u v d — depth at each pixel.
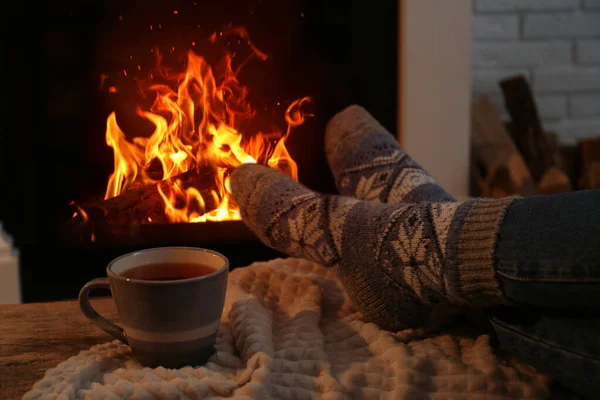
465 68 1.81
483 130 2.07
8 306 1.32
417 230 1.17
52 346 1.21
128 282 1.06
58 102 1.69
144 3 1.69
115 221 1.71
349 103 1.79
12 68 1.66
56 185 1.71
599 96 2.31
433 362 1.14
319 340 1.18
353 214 1.27
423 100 1.81
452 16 1.79
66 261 1.73
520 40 2.26
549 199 1.07
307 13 1.74
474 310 1.24
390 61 1.79
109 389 1.03
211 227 1.73
